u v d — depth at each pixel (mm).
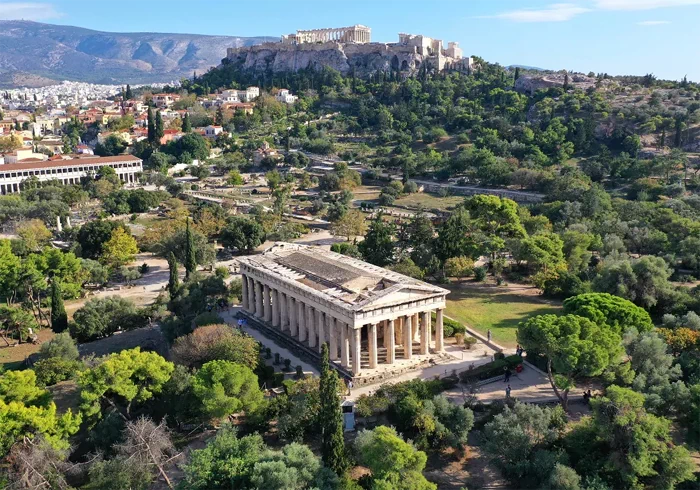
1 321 140375
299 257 133000
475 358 112375
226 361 96188
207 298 143750
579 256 157875
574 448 80438
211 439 82500
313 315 116688
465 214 168125
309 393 91562
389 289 105375
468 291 151125
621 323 106188
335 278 116750
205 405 88750
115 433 89562
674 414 89000
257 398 91812
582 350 89250
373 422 91688
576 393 99375
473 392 97562
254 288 138125
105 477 78875
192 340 106812
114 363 92812
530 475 78812
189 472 76000
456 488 79250
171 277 147500
